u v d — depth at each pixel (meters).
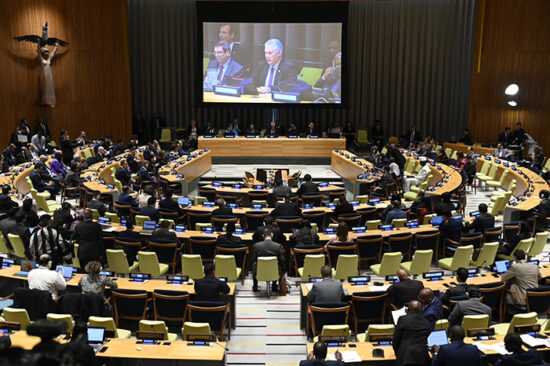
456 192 15.71
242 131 29.36
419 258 10.01
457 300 7.74
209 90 26.59
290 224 12.41
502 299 8.59
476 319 7.03
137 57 28.66
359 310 8.09
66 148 21.36
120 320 8.59
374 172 18.89
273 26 26.16
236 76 26.50
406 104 29.09
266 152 24.50
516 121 26.38
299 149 24.48
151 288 8.51
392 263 10.06
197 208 13.98
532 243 11.07
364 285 8.61
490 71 26.52
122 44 26.78
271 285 10.53
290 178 18.45
